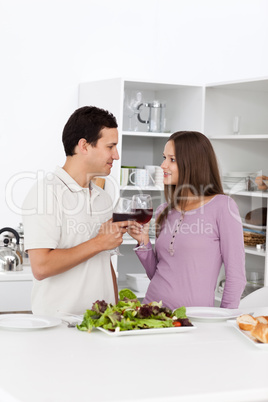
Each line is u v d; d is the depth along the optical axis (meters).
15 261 3.71
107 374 1.59
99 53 5.12
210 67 5.55
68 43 5.01
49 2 4.93
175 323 2.08
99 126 2.41
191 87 4.87
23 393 1.44
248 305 2.96
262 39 5.74
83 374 1.59
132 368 1.66
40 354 1.75
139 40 5.26
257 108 5.12
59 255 2.31
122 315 2.05
